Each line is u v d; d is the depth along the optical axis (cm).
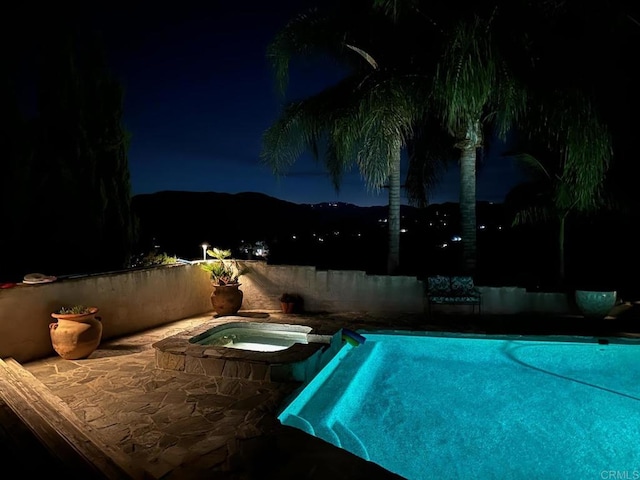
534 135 955
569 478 430
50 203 893
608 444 493
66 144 913
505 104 844
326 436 468
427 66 909
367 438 502
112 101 978
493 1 794
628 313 888
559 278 1057
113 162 993
